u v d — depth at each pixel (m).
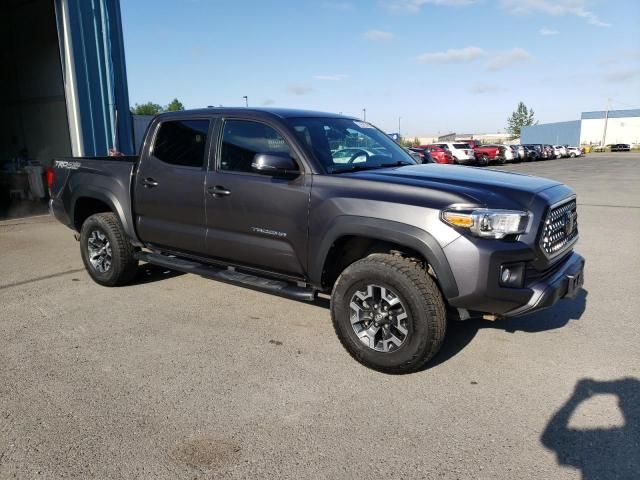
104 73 11.34
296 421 3.01
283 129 4.06
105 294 5.36
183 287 5.60
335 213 3.66
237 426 2.96
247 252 4.27
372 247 3.82
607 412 3.10
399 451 2.73
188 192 4.59
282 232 4.00
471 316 3.51
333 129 4.45
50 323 4.54
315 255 3.83
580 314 4.73
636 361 3.78
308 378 3.53
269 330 4.39
